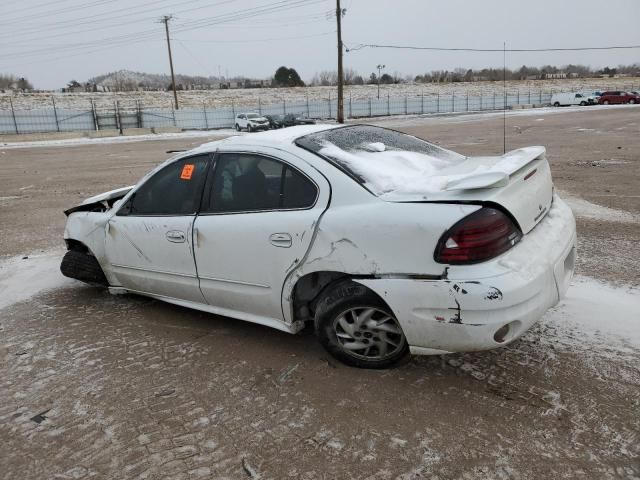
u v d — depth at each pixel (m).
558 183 9.83
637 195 8.41
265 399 3.11
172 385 3.31
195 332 4.06
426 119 44.19
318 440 2.72
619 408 2.82
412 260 2.86
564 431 2.67
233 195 3.65
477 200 2.78
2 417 3.05
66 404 3.16
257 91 76.69
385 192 3.08
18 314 4.60
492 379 3.16
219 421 2.92
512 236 2.84
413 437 2.69
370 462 2.54
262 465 2.56
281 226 3.32
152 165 16.88
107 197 5.14
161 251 4.04
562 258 3.11
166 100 66.00
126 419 2.98
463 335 2.78
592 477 2.37
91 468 2.61
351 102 55.12
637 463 2.44
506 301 2.68
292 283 3.35
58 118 45.16
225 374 3.41
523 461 2.48
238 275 3.61
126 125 46.44
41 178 14.91
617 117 30.97
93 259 4.74
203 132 43.19
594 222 6.80
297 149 3.43
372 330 3.19
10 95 65.19
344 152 3.43
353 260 3.04
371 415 2.89
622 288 4.42
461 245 2.72
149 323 4.27
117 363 3.63
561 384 3.07
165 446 2.74
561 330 3.70
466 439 2.66
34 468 2.63
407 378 3.23
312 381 3.27
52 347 3.92
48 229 7.96
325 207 3.20
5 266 6.08
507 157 3.38
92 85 89.88
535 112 44.44
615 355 3.34
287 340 3.85
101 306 4.69
